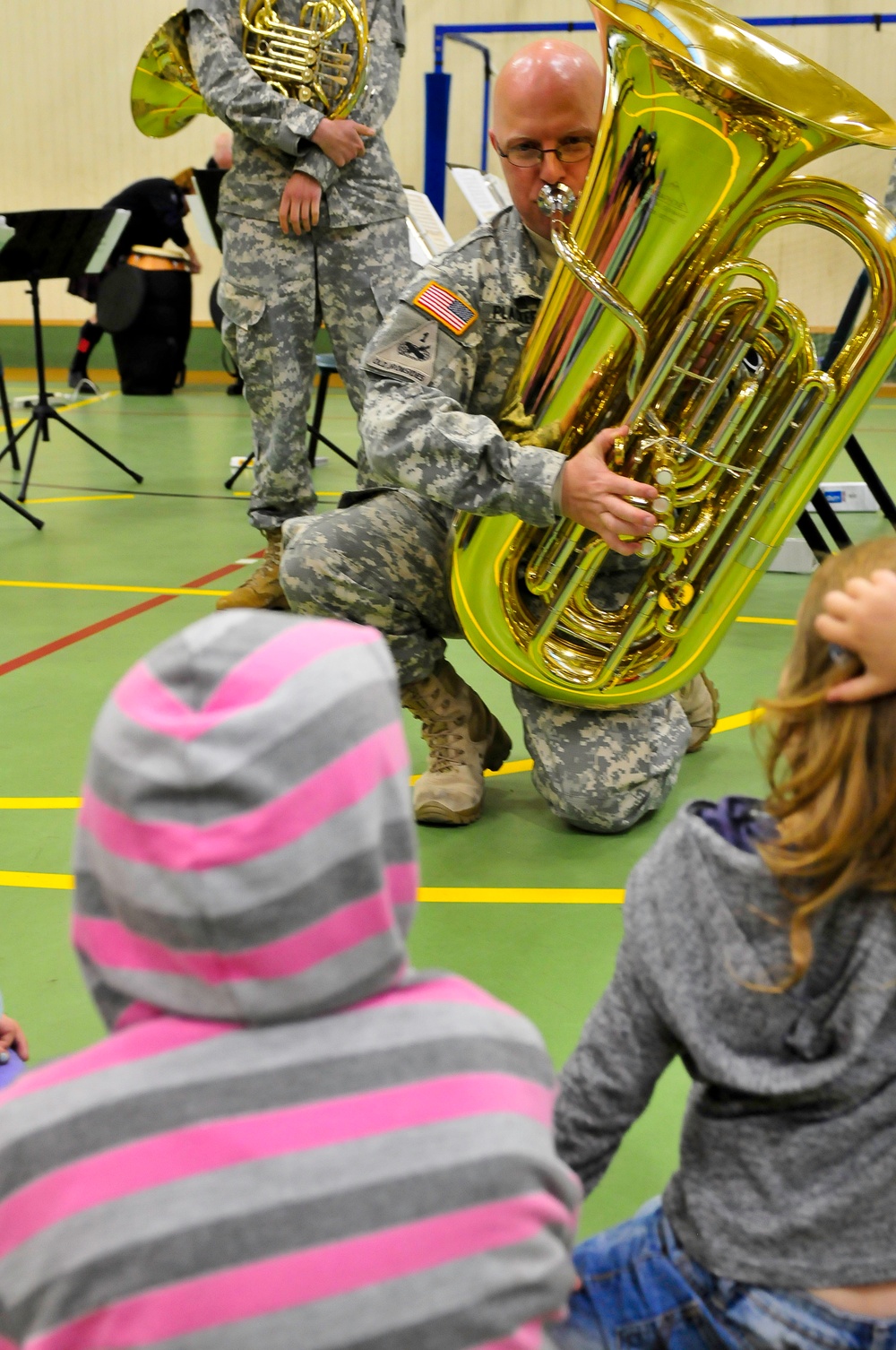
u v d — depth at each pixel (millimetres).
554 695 2191
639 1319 971
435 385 2109
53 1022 1694
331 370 5375
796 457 2016
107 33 9883
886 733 834
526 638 2150
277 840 637
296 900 641
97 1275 634
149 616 3670
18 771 2539
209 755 638
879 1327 893
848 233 1898
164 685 678
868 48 8727
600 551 2057
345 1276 636
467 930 1943
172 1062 665
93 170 10172
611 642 2154
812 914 858
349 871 656
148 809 643
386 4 3494
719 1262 934
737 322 1938
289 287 3430
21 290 10617
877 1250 892
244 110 3271
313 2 3354
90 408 8633
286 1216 639
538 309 2135
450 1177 658
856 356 1972
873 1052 854
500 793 2516
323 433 7492
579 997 1758
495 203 4941
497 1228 661
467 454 1978
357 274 3467
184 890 632
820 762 850
